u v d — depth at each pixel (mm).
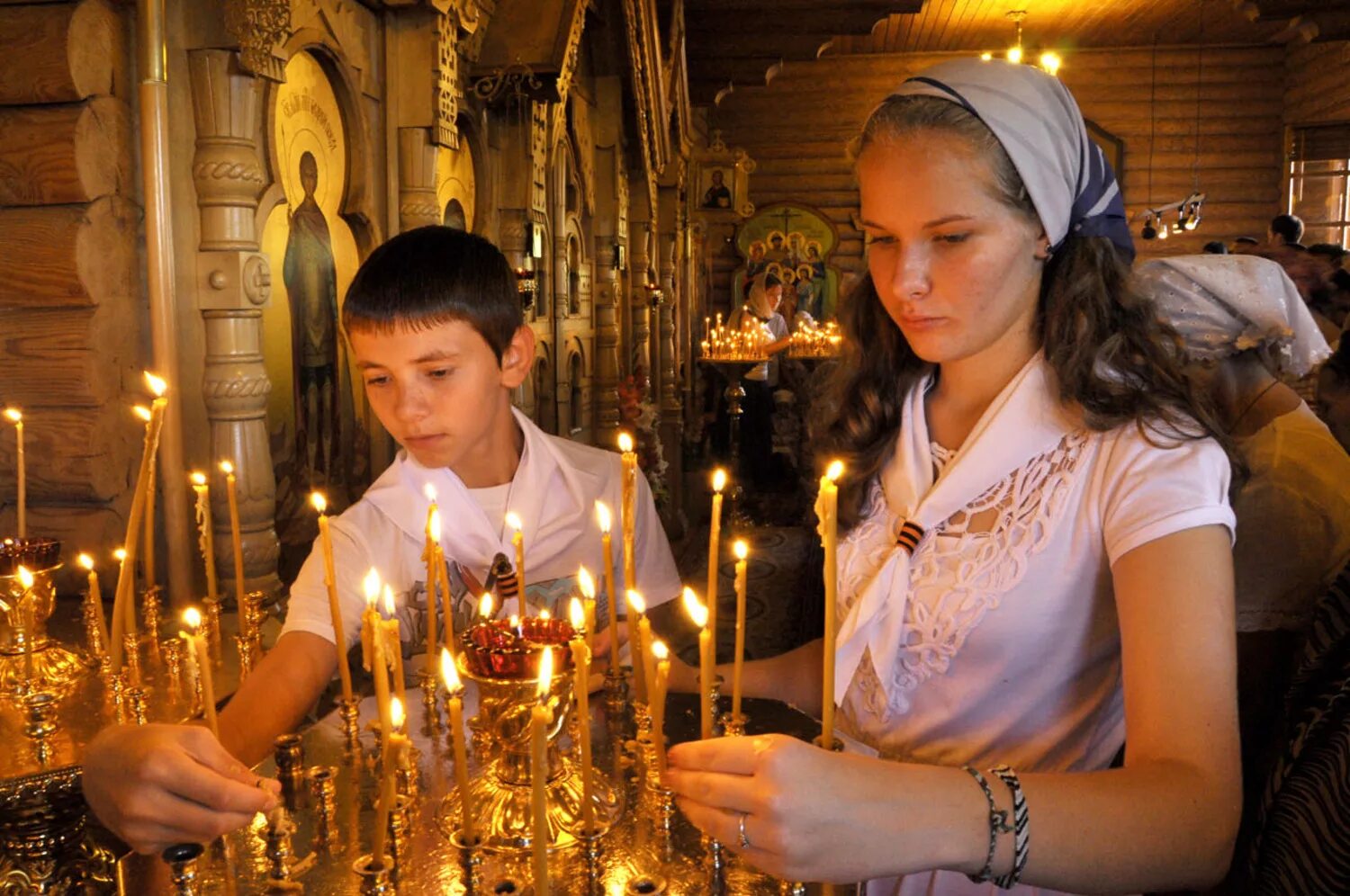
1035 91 902
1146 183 11602
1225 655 774
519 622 960
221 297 2018
